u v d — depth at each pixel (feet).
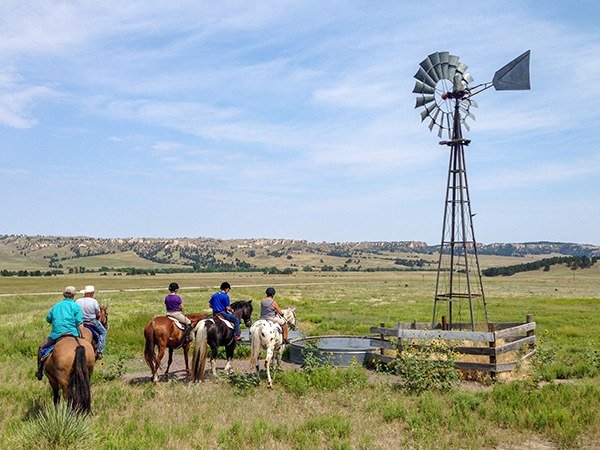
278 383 35.58
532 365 39.11
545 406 27.14
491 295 195.83
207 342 36.11
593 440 22.85
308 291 246.68
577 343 57.47
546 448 22.18
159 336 34.94
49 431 20.63
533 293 216.54
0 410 27.12
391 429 24.94
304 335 62.54
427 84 49.32
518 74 46.91
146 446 21.03
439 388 33.37
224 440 22.17
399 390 33.65
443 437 23.02
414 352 35.86
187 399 29.96
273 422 25.44
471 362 38.73
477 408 27.68
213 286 313.94
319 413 27.58
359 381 35.01
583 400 28.66
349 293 225.15
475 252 47.70
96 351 30.40
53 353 24.53
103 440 21.93
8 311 121.80
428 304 143.84
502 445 22.56
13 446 20.39
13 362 45.57
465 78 51.01
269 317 37.91
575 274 638.53
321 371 36.55
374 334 57.00
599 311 109.40
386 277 611.88
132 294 205.46
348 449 21.29
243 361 48.21
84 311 30.14
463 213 48.37
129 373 41.47
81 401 23.68
